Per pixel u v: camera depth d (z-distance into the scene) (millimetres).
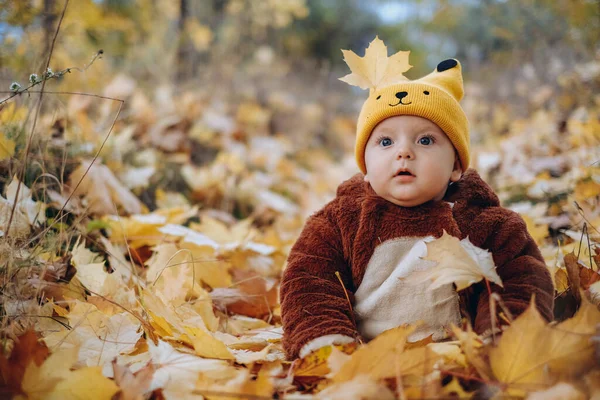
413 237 1490
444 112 1490
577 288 1530
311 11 8688
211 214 3322
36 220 1947
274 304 2145
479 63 5809
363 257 1515
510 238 1453
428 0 7270
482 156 3416
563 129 3609
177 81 4980
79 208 2289
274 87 6535
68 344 1484
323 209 1641
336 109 7113
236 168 3730
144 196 3139
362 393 1100
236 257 2475
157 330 1633
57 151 2508
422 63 7965
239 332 1868
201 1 6105
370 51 1649
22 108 2338
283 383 1313
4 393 1204
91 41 3963
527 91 4656
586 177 2523
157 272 2086
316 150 5793
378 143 1537
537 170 3010
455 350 1297
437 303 1464
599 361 1198
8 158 2037
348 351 1366
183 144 3922
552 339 1172
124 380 1231
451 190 1603
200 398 1243
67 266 1929
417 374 1216
